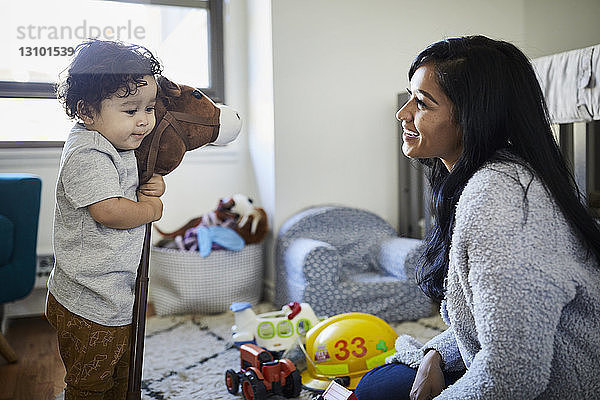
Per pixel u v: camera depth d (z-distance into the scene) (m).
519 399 0.86
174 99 1.49
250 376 1.87
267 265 3.14
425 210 2.83
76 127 1.42
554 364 0.92
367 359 1.96
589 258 0.91
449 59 0.97
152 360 2.26
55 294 1.41
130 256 1.40
